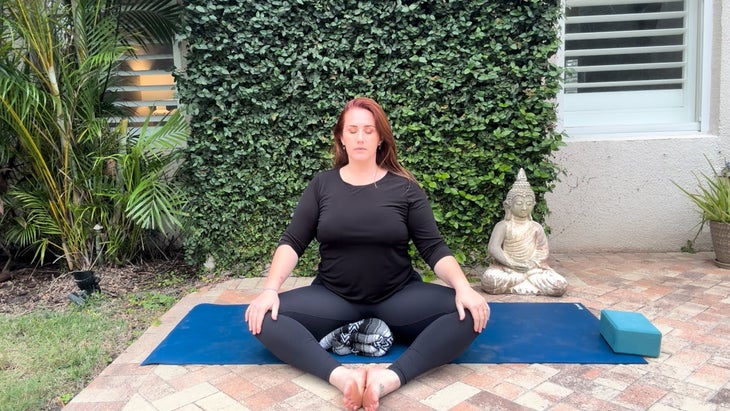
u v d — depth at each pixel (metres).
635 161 4.51
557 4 3.61
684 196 4.52
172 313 3.19
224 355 2.49
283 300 2.36
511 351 2.50
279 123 3.87
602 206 4.56
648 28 4.64
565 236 4.60
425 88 3.76
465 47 3.69
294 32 3.71
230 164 3.92
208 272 4.06
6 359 2.56
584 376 2.25
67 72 3.72
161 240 4.46
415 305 2.36
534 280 3.41
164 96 4.74
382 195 2.40
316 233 2.50
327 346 2.46
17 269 4.24
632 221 4.57
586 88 4.72
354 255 2.38
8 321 3.11
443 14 3.67
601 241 4.60
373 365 2.37
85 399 2.14
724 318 2.93
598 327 2.80
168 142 3.78
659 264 4.16
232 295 3.55
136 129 4.48
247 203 3.97
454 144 3.85
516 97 3.72
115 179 3.94
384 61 3.77
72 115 3.68
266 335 2.23
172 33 4.18
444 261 2.38
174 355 2.50
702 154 4.48
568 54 4.69
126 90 4.70
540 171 3.75
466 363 2.38
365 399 1.92
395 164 2.58
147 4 4.04
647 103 4.70
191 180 3.96
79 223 3.84
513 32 3.64
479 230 3.91
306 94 3.81
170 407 2.04
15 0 3.43
